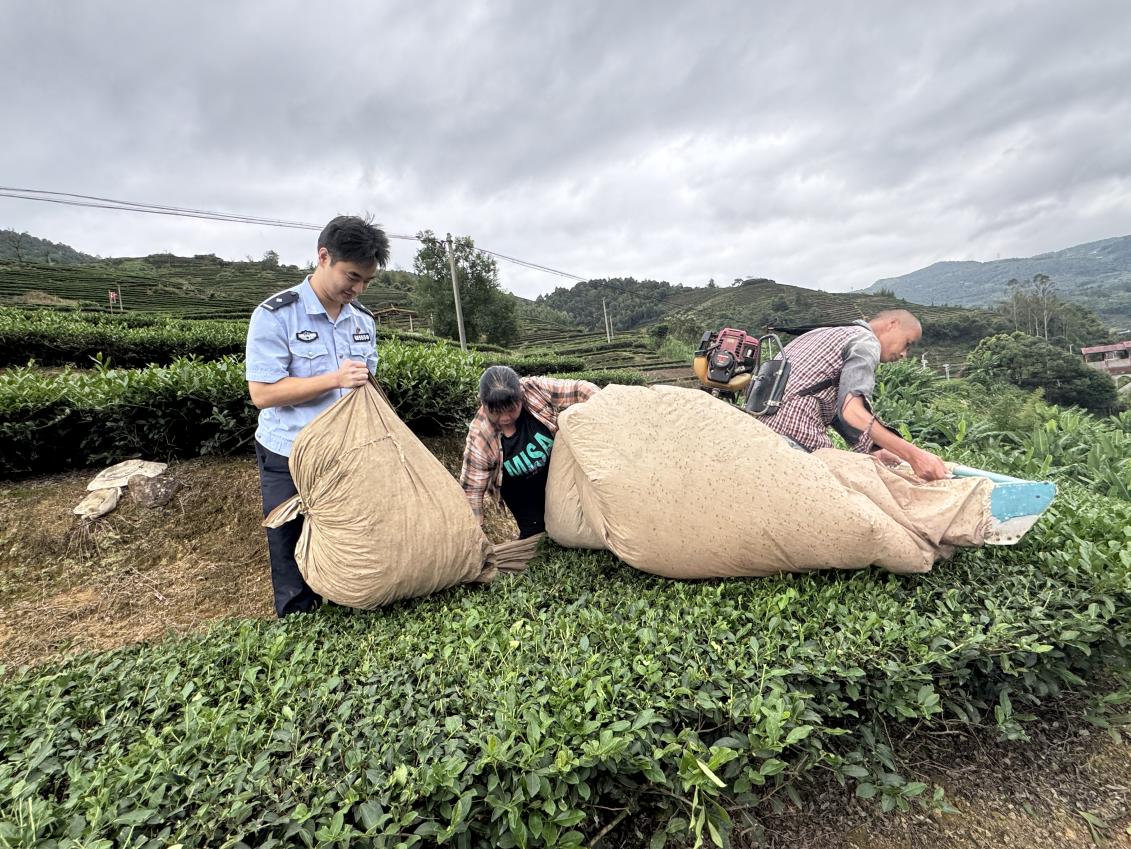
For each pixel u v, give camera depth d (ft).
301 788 4.96
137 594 11.91
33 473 15.21
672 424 8.19
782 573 8.18
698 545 7.94
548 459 9.99
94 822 4.36
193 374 15.98
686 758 5.10
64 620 11.04
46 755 5.24
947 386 33.78
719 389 10.95
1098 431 20.94
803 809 6.53
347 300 9.12
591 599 8.18
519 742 5.34
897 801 6.28
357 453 8.15
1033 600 7.37
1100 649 7.74
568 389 9.75
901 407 23.70
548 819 4.92
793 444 8.80
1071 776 7.04
